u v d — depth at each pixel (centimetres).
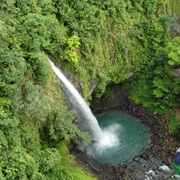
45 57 1847
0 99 1541
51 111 1895
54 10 2128
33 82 1819
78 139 2116
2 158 1430
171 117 2523
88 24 2258
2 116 1495
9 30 1677
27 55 1773
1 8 1755
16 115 1622
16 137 1562
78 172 1853
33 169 1520
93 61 2331
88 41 2266
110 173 2042
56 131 1873
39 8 1947
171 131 2411
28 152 1655
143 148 2286
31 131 1731
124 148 2280
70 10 2177
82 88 2277
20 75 1611
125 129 2477
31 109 1705
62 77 2119
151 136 2405
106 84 2550
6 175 1416
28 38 1792
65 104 2050
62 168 1775
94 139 2308
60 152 1920
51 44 2009
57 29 2041
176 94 2558
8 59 1554
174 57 2420
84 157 2097
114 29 2553
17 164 1467
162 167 2131
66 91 2094
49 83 1948
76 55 2138
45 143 1864
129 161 2162
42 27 1886
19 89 1608
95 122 2312
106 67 2517
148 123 2541
